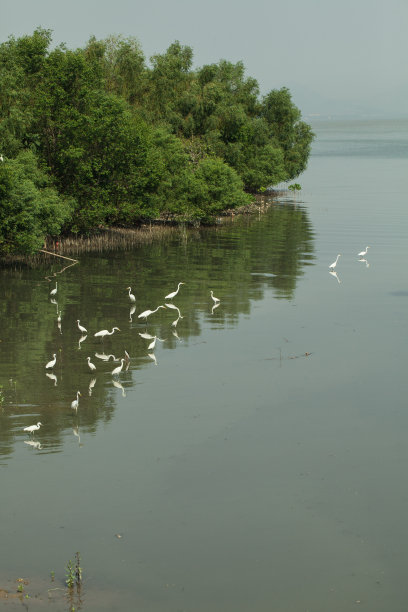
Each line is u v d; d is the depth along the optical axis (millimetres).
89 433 24109
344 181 140125
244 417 25688
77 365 31391
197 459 22328
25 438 23500
